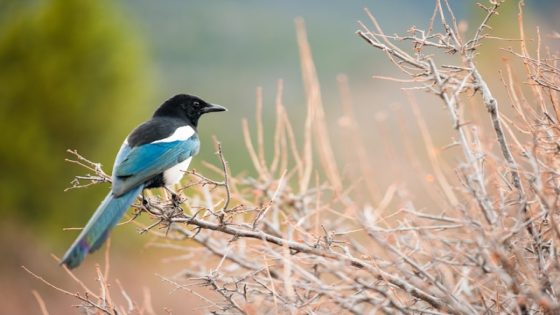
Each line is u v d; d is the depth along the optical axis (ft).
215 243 38.91
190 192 45.03
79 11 151.64
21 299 122.62
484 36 30.32
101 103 150.82
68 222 146.92
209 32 540.52
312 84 37.37
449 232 34.45
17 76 147.64
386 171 39.34
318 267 32.94
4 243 137.69
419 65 29.99
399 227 31.37
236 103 430.61
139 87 155.43
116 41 153.38
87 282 124.67
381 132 37.83
